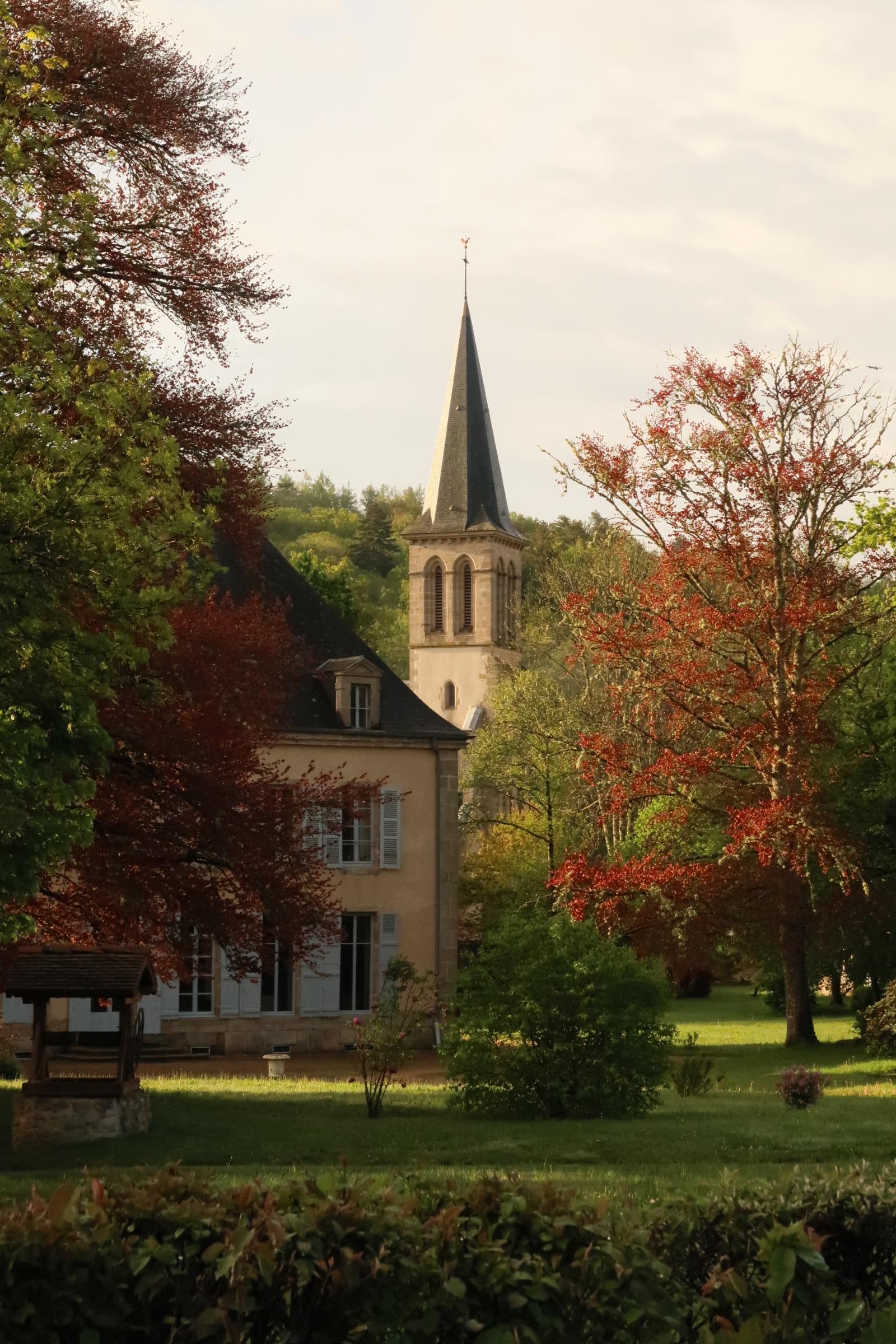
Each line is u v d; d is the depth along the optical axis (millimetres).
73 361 16922
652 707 39719
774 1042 41000
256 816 19500
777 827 35125
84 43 18578
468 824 56688
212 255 20047
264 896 19719
